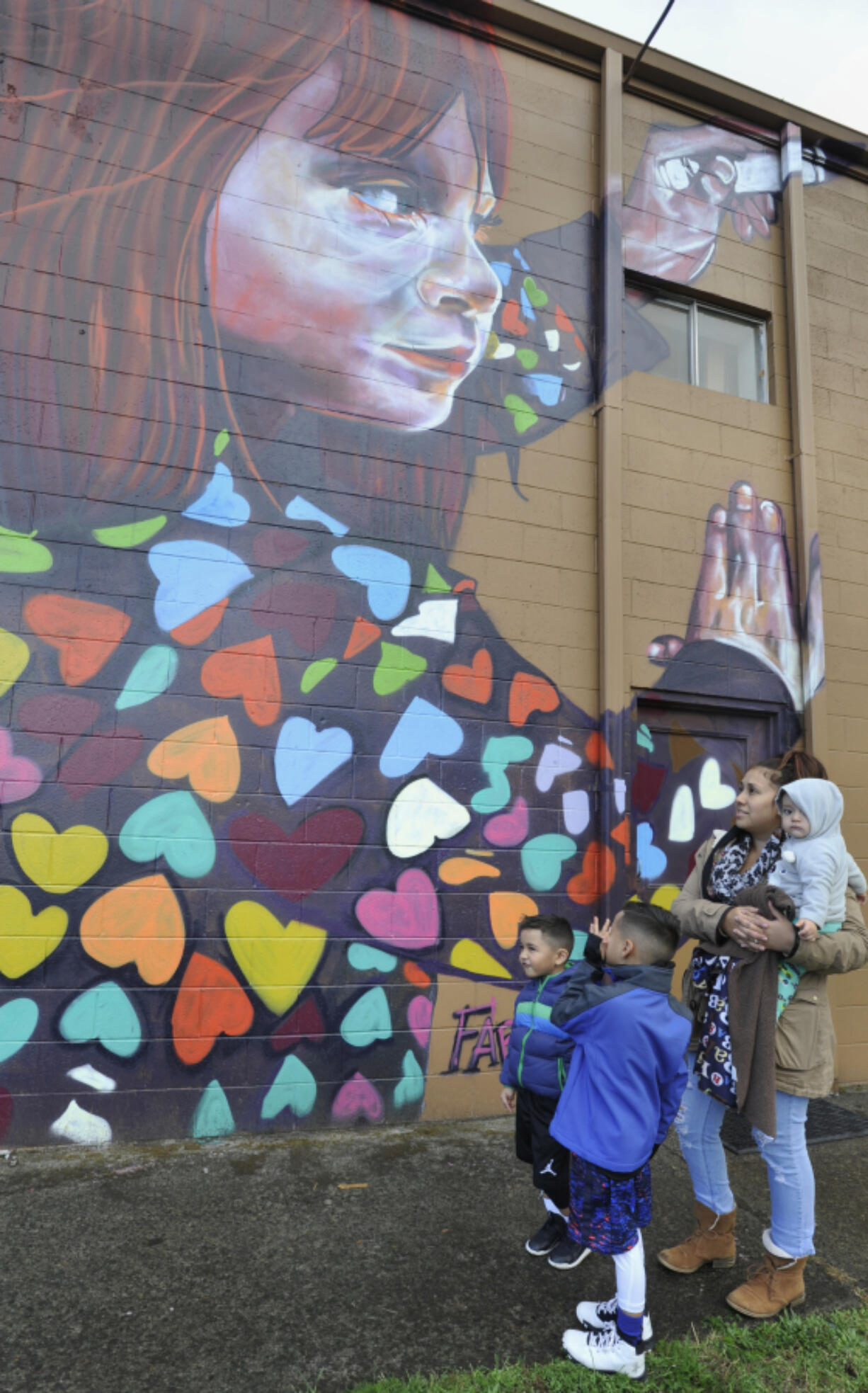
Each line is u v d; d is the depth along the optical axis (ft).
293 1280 8.97
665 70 17.58
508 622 15.14
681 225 17.97
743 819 9.51
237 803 13.08
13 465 12.59
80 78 13.56
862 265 19.90
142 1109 12.22
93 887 12.32
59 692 12.46
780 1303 8.72
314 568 13.96
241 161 14.32
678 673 16.34
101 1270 9.00
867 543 18.83
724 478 17.42
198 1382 7.39
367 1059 13.33
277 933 13.05
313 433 14.21
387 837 13.84
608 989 8.44
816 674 17.35
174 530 13.24
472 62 16.24
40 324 12.93
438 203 15.61
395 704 14.17
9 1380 7.32
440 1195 10.99
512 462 15.57
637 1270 7.88
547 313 16.26
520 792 14.83
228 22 14.51
